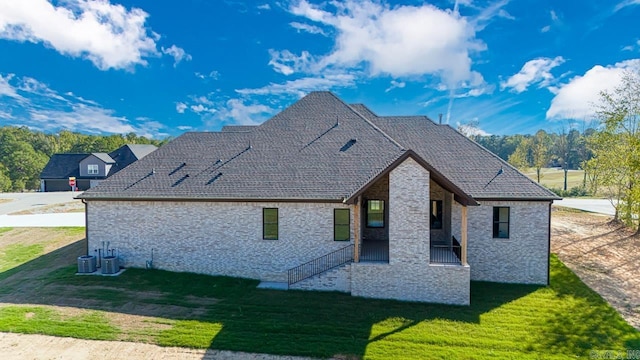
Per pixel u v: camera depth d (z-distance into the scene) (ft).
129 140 414.00
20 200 153.38
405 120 77.71
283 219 59.11
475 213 58.70
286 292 54.44
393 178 50.88
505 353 38.32
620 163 89.66
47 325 43.83
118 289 55.16
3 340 40.83
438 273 50.52
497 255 58.44
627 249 75.92
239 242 60.44
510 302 50.88
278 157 67.21
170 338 41.04
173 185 63.77
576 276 60.54
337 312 47.60
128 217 63.67
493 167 62.80
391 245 51.39
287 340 40.65
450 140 70.49
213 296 52.95
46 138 384.68
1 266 68.08
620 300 51.24
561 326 43.88
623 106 92.32
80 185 204.95
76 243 80.28
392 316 46.47
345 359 37.29
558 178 254.47
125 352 38.55
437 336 41.60
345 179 60.54
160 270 62.69
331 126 73.10
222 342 40.16
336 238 58.18
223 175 64.49
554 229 94.99
